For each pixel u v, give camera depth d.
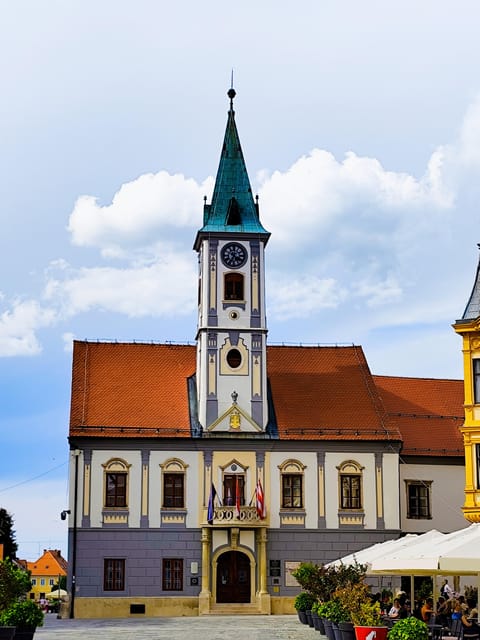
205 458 67.06
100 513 65.62
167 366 72.25
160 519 66.00
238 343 69.19
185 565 65.62
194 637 42.84
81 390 69.12
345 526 67.50
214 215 71.25
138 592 65.00
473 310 59.09
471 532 34.47
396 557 33.62
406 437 72.31
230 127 73.69
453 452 72.00
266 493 67.25
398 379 77.62
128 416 67.69
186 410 69.00
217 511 65.56
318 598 50.12
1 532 114.19
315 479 67.88
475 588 60.47
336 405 70.75
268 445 67.69
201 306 71.06
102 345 72.81
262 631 46.84
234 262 70.38
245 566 66.12
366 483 68.31
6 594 34.38
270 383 72.00
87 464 66.06
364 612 36.34
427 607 42.50
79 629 49.84
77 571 64.81
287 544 66.75
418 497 70.75
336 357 75.12
